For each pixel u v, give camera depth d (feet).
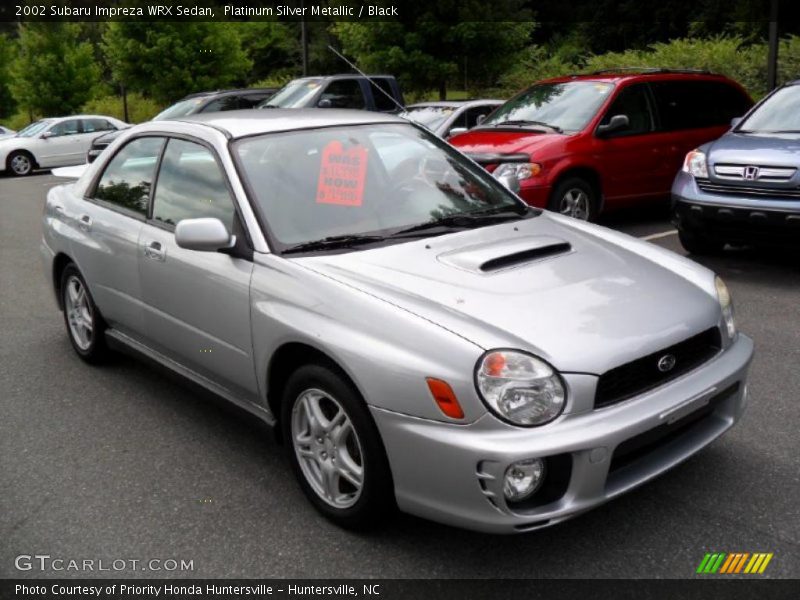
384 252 11.00
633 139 27.94
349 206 12.03
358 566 9.59
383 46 63.93
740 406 10.69
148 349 14.43
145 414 14.25
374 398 9.20
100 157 15.80
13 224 38.42
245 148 12.28
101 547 10.19
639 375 9.34
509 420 8.59
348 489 10.56
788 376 14.76
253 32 112.88
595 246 11.81
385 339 9.29
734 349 10.73
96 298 15.31
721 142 23.02
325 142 12.77
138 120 106.42
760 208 20.76
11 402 14.94
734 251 25.08
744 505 10.50
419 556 9.72
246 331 11.16
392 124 13.92
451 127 36.96
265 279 10.84
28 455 12.80
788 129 22.88
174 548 10.12
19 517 10.97
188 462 12.39
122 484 11.77
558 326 9.28
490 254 10.72
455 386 8.68
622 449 8.98
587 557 9.54
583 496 8.79
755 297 19.95
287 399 10.68
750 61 54.39
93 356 16.43
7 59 133.39
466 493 8.72
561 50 121.90
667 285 10.69
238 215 11.59
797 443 12.15
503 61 65.31
